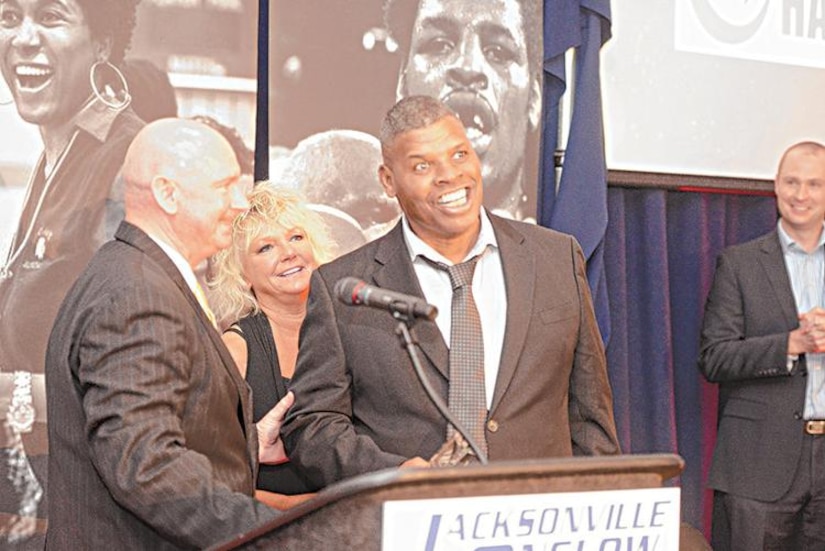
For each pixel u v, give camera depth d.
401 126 2.62
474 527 1.41
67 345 2.03
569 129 4.25
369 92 3.82
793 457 4.23
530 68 4.08
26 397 3.32
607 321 4.23
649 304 4.57
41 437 3.33
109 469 1.89
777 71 4.66
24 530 3.29
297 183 3.71
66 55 3.39
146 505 1.87
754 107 4.61
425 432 2.54
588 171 4.18
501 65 4.03
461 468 1.40
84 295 2.06
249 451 2.24
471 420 2.52
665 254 4.58
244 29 3.57
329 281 2.71
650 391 4.57
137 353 1.96
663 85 4.43
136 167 2.24
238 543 1.55
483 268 2.69
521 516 1.44
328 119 3.76
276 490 3.07
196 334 2.08
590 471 1.50
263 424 2.71
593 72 4.21
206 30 3.53
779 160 4.66
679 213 4.73
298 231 3.36
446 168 2.58
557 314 2.63
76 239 3.39
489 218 2.74
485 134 4.01
